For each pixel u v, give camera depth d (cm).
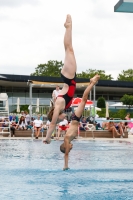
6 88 5450
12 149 1265
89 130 2275
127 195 471
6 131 2288
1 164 819
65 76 629
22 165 798
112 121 2283
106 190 507
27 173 672
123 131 2272
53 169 727
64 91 630
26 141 1756
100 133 2273
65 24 643
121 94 6084
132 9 1069
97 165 808
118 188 523
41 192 490
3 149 1266
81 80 5334
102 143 1667
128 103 5281
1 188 520
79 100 2422
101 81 5509
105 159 947
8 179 603
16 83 5191
